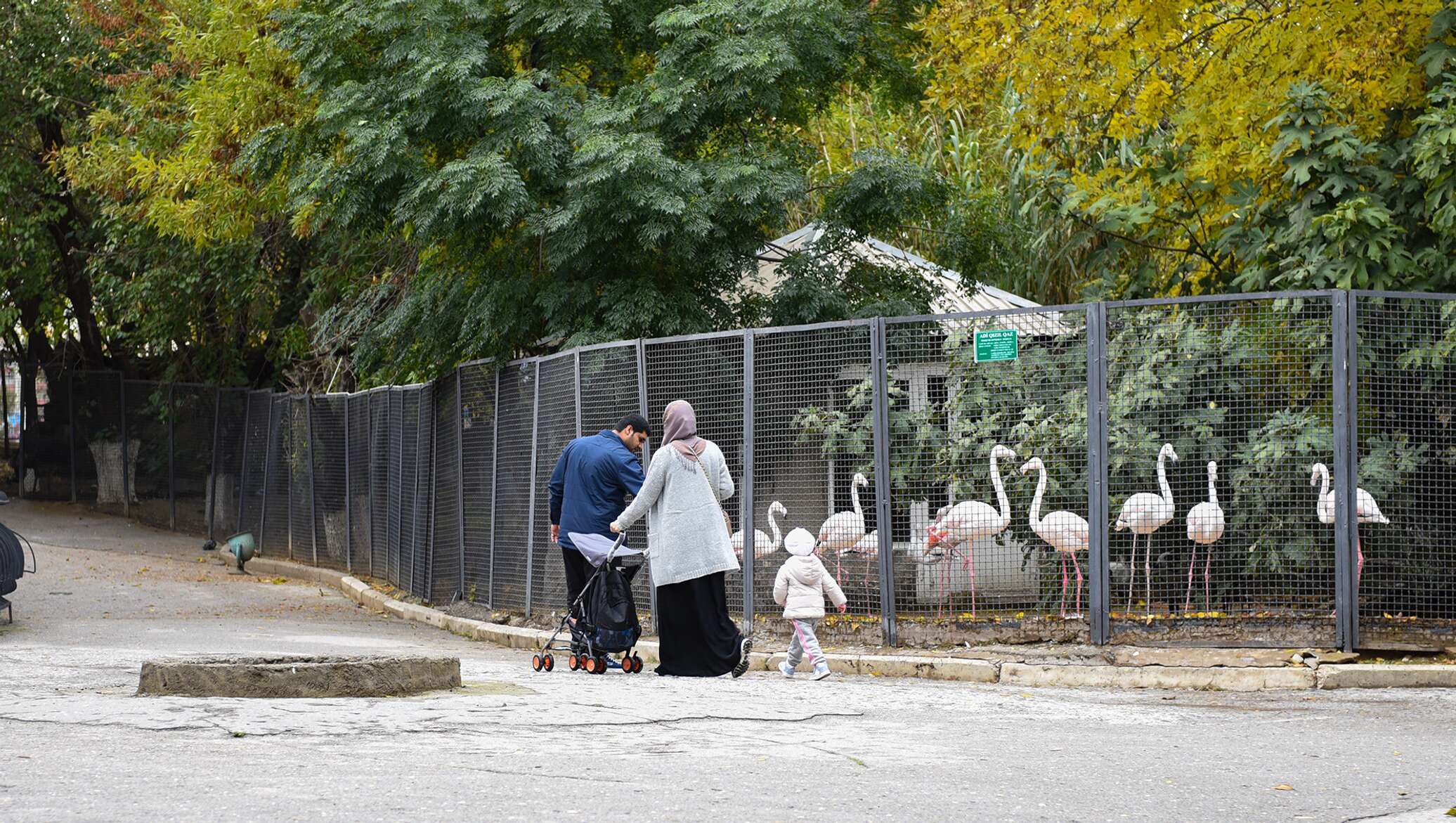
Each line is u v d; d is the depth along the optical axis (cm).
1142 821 577
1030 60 1681
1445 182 1396
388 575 2120
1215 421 1206
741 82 1680
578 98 1742
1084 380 1246
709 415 1390
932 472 1288
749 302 1850
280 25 1864
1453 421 1190
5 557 1502
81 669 1067
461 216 1628
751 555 1350
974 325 1283
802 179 1744
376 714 805
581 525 1172
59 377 3491
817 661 1194
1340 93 1524
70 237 3378
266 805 544
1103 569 1213
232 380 3309
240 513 2781
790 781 638
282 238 2731
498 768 643
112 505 3312
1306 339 1191
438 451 1897
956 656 1220
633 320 1638
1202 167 1673
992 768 692
